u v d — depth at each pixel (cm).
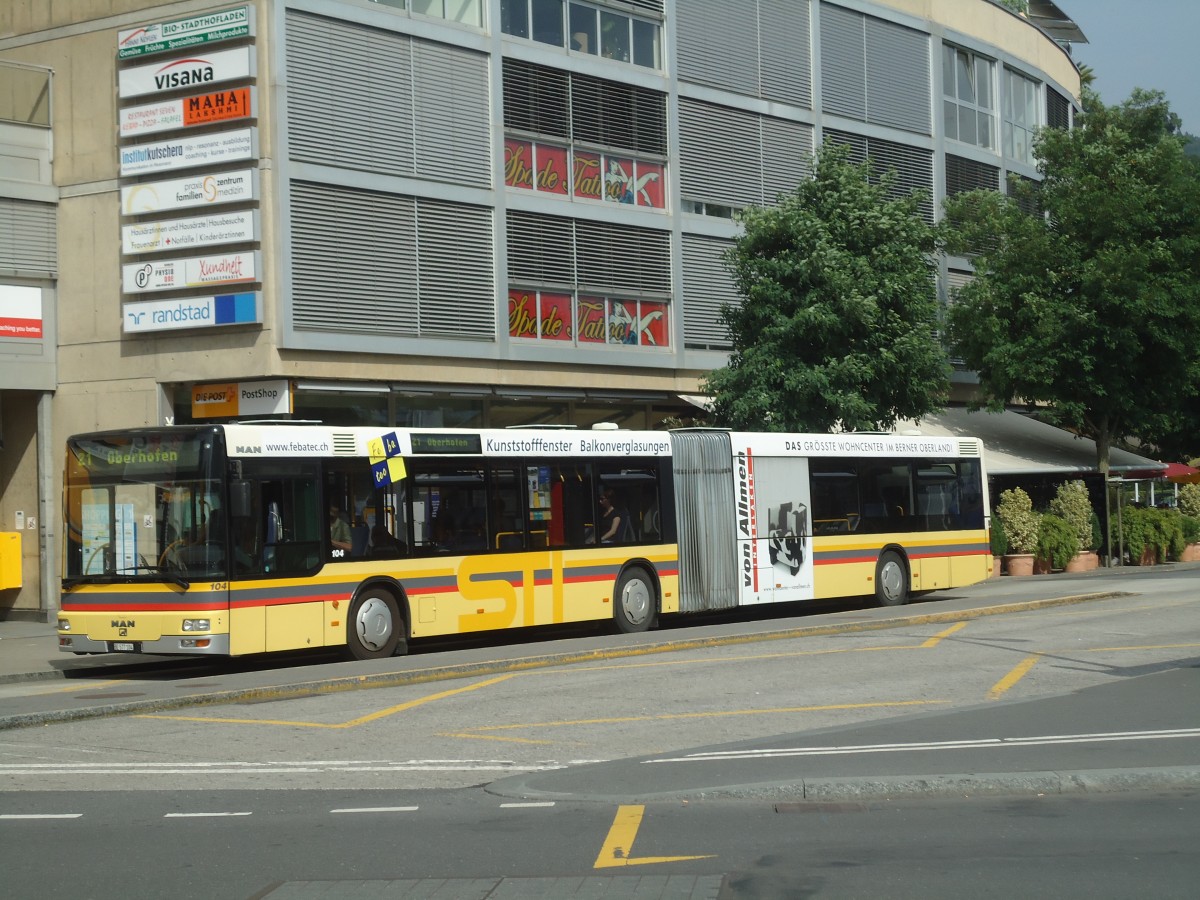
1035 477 4091
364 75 2672
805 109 3609
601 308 3105
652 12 3247
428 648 2189
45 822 916
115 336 2659
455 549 2009
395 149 2716
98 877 761
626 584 2241
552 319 3000
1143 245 3809
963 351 3900
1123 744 1045
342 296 2622
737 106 3425
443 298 2788
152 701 1481
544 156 3000
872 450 2647
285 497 1822
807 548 2503
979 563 2816
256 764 1121
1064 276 3794
